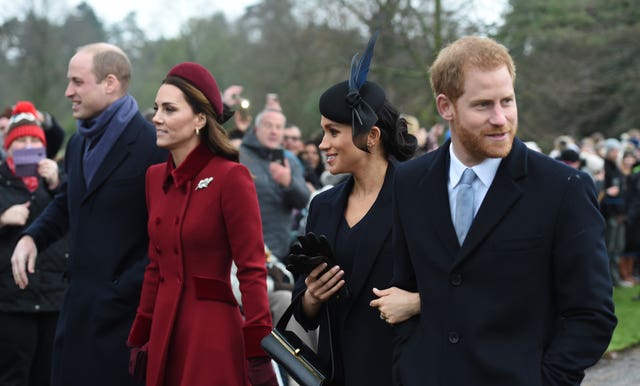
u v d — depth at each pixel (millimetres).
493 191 2820
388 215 3506
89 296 4574
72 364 4598
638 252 13930
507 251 2771
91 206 4645
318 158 11773
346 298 3533
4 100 35062
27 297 5922
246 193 4016
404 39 18922
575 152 11453
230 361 3945
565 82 20750
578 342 2682
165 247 4066
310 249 3393
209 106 4094
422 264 2947
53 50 34625
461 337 2812
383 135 3609
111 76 4730
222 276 4031
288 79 23766
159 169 4297
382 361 3453
